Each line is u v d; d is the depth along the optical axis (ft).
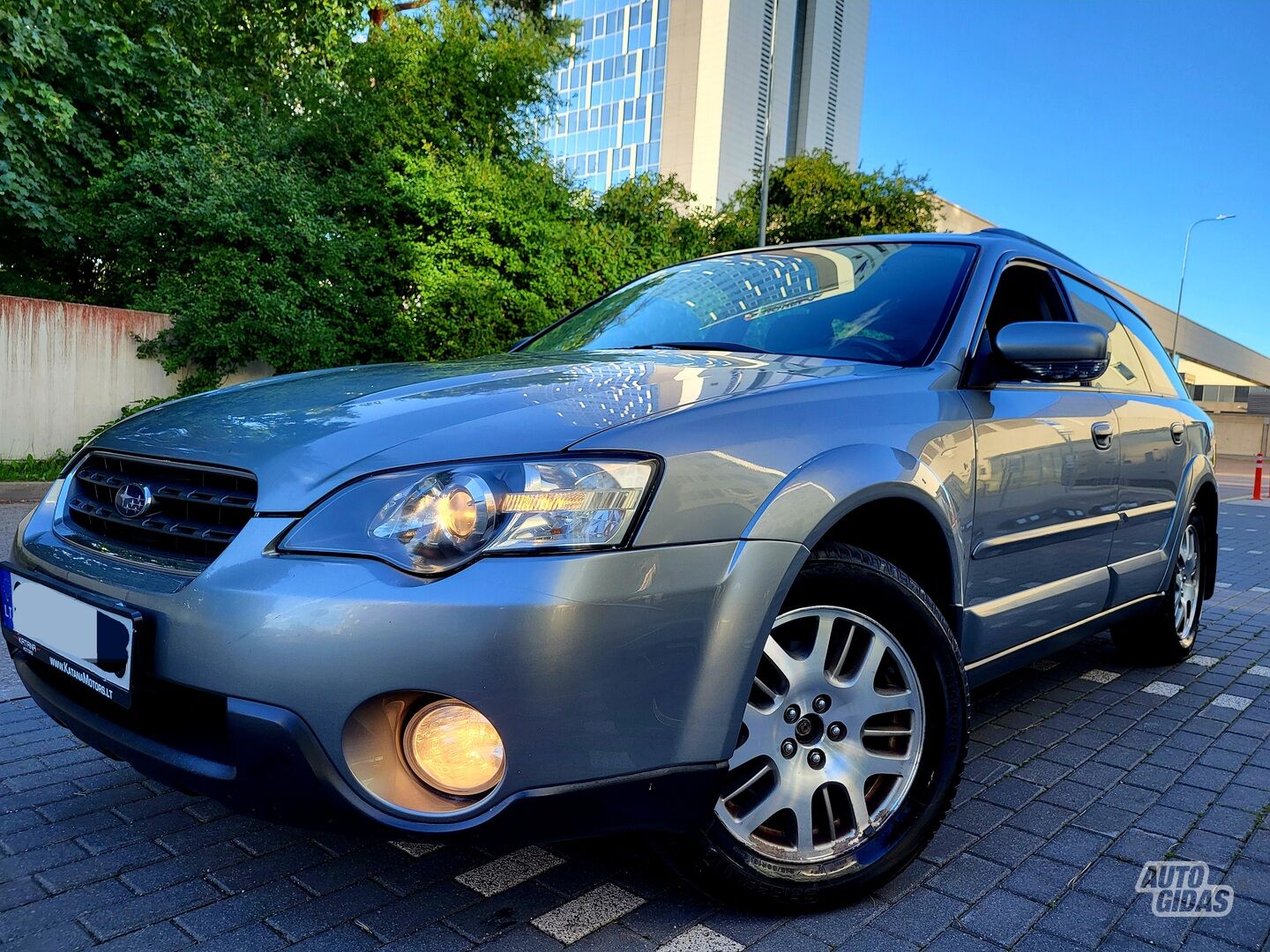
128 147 40.04
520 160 48.96
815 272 9.51
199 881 6.51
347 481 5.19
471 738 5.01
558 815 5.03
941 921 6.26
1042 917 6.36
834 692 6.33
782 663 6.06
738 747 5.88
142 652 5.27
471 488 4.95
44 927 5.90
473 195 43.32
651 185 67.56
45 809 7.63
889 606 6.42
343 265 40.40
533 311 43.50
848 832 6.43
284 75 50.98
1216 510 13.56
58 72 38.37
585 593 4.91
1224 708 11.34
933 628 6.60
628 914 6.17
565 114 241.55
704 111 210.59
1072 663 13.33
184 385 36.73
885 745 6.75
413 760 5.08
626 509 5.12
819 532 5.83
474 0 55.42
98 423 34.91
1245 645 14.75
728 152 211.82
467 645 4.75
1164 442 11.19
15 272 41.57
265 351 36.91
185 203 37.06
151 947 5.70
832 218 73.10
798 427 6.11
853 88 252.42
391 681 4.79
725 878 5.88
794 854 6.16
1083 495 9.11
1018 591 8.29
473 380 6.58
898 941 5.99
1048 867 7.09
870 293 8.79
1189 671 13.01
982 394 7.88
